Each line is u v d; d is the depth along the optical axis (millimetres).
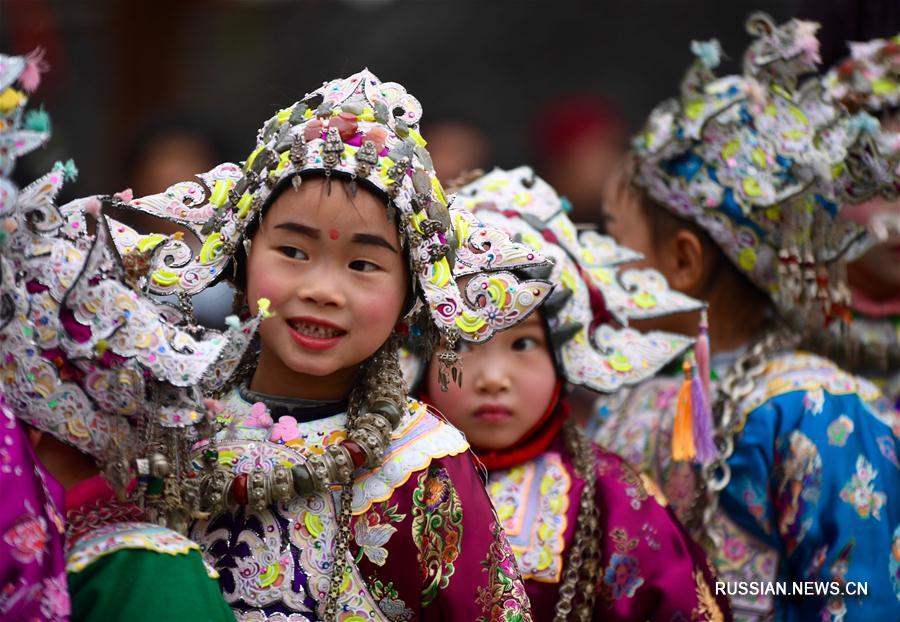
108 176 17219
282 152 6367
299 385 6719
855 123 9320
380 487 6598
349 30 19953
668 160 9820
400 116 6664
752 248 9648
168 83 18172
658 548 8367
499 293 6766
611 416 10492
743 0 19297
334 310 6273
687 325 10031
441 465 6766
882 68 9805
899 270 9891
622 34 19516
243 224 6453
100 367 5477
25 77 5348
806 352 9711
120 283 5555
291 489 6336
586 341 8547
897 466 9297
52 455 5777
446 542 6727
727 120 9547
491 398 8109
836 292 9672
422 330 6891
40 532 5094
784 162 9406
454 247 6633
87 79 17641
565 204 9000
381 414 6598
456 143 17562
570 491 8344
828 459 8969
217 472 6324
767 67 9594
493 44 19641
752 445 9164
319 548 6461
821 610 8875
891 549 9008
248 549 6410
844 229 9508
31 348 5371
